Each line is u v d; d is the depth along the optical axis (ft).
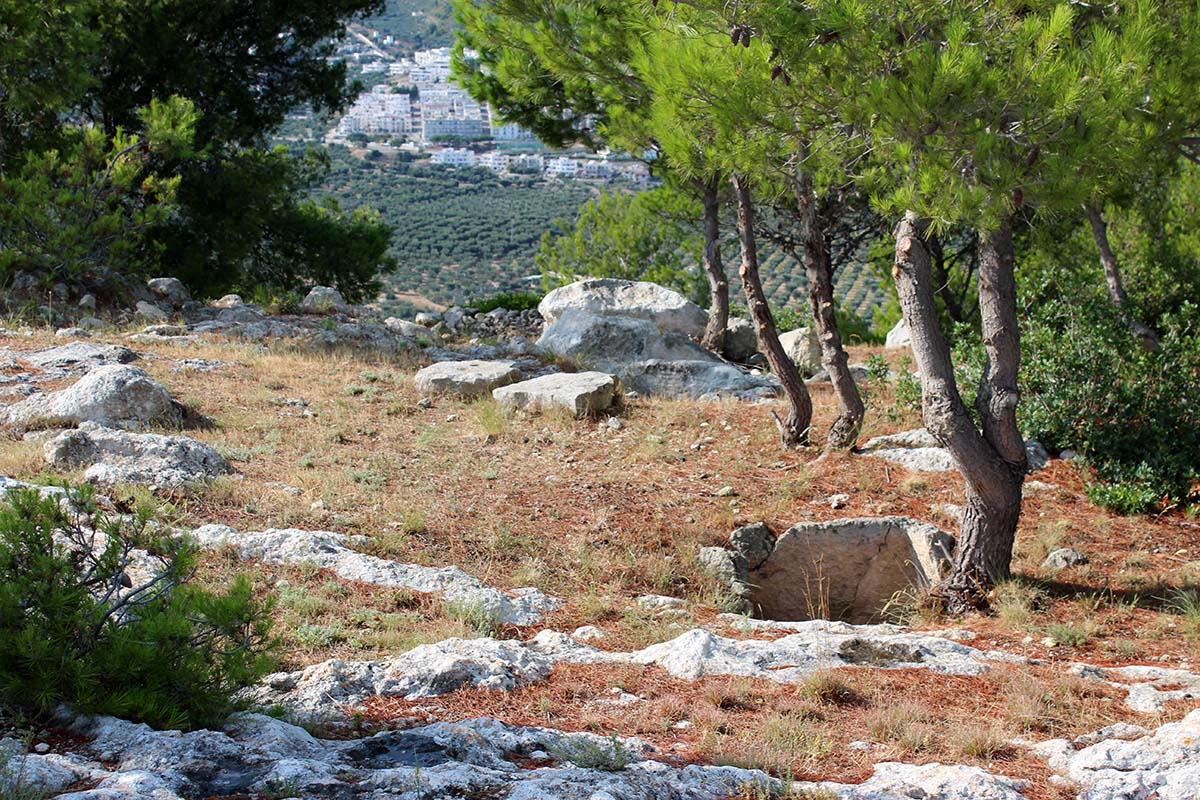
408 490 30.60
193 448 28.96
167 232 74.59
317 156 85.87
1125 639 23.53
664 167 54.19
